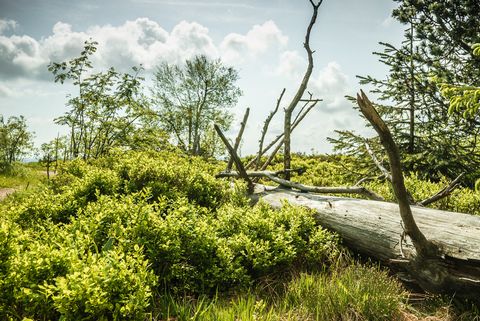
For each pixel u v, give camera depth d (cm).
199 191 688
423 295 392
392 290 370
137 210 410
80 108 1563
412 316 349
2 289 277
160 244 377
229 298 384
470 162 858
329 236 485
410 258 378
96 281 267
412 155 873
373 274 399
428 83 874
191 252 395
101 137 1611
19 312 286
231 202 668
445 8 902
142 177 690
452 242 357
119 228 379
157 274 375
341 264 460
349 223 488
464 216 392
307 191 665
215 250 413
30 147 3195
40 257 301
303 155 2158
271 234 459
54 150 1524
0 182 1619
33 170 2383
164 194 643
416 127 959
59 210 529
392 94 941
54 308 274
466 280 334
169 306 329
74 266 280
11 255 300
